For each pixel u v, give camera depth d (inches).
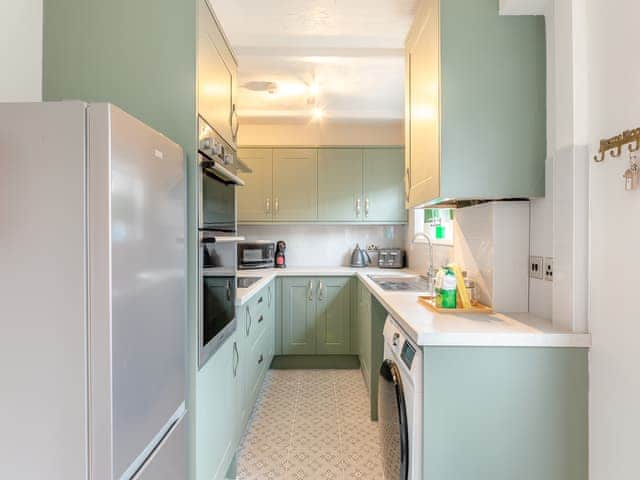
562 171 53.2
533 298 62.5
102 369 33.3
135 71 52.4
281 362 138.1
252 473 75.7
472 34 58.2
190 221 52.7
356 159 146.4
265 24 83.9
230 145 71.1
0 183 33.3
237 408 75.9
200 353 52.9
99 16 52.5
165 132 52.4
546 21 58.1
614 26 46.1
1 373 33.4
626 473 44.7
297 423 95.4
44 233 33.1
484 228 68.1
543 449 50.4
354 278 135.9
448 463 50.3
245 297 78.9
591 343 49.9
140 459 39.1
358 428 92.9
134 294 37.4
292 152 145.9
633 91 43.6
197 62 52.5
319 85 116.3
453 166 58.2
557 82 54.3
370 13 79.5
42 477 33.4
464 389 50.3
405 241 151.8
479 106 58.2
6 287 33.3
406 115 81.6
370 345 99.2
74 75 52.4
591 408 49.8
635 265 43.6
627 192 44.7
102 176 33.1
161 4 52.5
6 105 33.1
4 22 47.5
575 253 51.2
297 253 159.0
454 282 65.5
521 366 50.2
